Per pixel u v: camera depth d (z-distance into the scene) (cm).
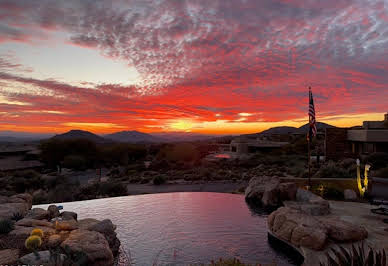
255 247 867
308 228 806
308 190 1644
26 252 583
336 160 3769
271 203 1484
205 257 780
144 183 3086
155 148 8456
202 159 5541
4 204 1048
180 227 1084
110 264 639
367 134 3406
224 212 1349
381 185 1922
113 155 6500
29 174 3950
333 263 504
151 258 773
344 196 1575
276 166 3828
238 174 3312
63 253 584
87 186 2345
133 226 1104
